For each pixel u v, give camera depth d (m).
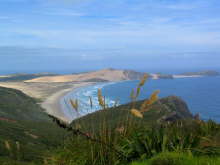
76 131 3.49
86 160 4.28
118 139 4.37
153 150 4.19
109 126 4.15
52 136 45.03
